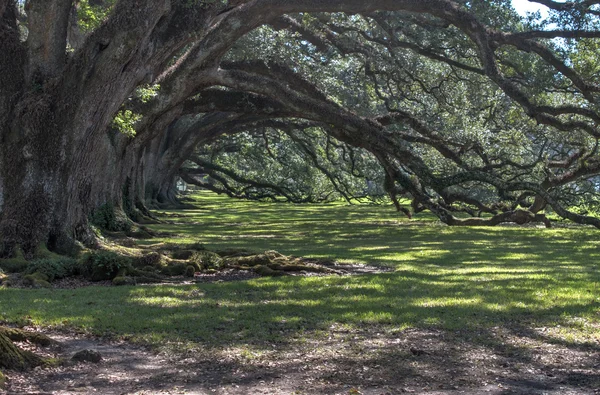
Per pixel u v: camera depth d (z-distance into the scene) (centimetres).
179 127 4531
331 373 704
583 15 2105
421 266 1808
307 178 6162
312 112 2162
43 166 1591
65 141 1600
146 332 891
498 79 2100
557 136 3672
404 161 2183
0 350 691
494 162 3466
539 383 679
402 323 951
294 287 1314
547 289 1284
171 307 1073
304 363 745
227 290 1274
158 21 1653
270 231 3189
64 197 1622
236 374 702
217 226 3509
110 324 931
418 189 2173
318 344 831
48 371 702
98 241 1719
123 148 2612
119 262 1465
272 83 2131
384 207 5978
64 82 1576
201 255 1653
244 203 6769
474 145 2775
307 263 1734
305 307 1074
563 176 2933
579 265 1872
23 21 2172
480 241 2750
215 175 6231
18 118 1580
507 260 2002
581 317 1007
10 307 1055
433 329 919
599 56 2436
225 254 1767
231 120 4256
